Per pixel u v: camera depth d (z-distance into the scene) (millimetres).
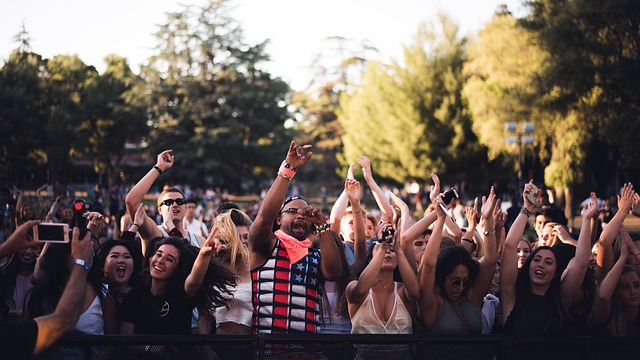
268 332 5598
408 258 6539
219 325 6410
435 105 57531
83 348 4785
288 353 4918
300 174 115625
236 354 4883
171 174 86188
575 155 39625
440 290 5984
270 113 92500
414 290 5797
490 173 55875
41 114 63656
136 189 7020
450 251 5969
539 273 5965
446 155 56812
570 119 36438
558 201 44969
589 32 33562
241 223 7043
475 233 7832
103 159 95125
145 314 5793
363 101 70438
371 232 8250
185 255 5852
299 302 5652
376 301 5879
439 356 5000
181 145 88312
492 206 6078
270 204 5492
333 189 108188
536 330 5934
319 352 4941
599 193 42875
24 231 4445
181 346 4844
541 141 41094
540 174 52531
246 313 6422
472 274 5969
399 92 57812
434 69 57438
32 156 64000
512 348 5031
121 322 5820
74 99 87625
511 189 58438
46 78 73125
